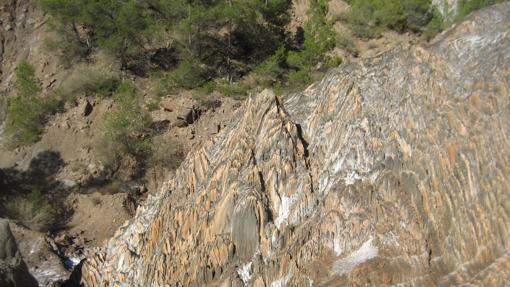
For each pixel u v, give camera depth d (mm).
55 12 45219
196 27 43875
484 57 14836
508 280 12578
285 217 16766
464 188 13945
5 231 22578
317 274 14930
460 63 15180
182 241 18000
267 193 17203
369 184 15742
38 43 48375
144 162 38656
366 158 16156
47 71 46156
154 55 46031
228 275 16250
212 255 16719
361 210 15391
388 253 14539
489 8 15844
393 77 16672
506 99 13781
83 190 37656
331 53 43656
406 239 14484
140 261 19188
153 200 22188
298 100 19578
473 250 13531
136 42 45344
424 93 15492
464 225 13781
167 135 39812
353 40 46938
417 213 14641
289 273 15438
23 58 47969
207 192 18250
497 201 13352
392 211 15008
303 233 15938
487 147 13734
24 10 49875
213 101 41438
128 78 44500
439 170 14477
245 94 41688
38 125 41594
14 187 38188
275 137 17688
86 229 34344
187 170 20281
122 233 22453
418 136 15211
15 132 41438
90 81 43500
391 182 15297
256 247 16453
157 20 45719
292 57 40781
